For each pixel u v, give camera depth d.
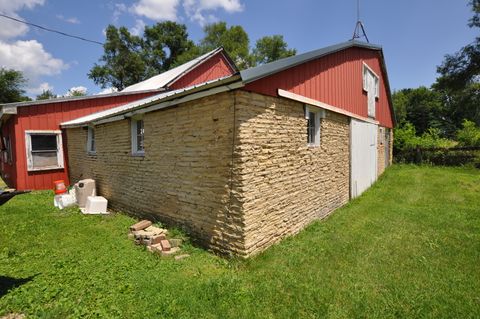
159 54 37.81
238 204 4.18
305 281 3.56
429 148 17.55
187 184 5.09
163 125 5.59
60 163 11.27
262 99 4.57
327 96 7.09
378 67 12.43
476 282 3.52
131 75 37.28
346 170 8.48
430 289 3.37
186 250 4.65
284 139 5.16
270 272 3.81
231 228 4.31
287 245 4.82
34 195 9.74
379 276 3.69
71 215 7.05
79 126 9.66
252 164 4.30
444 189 9.66
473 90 27.78
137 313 2.90
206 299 3.14
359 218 6.64
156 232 5.05
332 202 7.38
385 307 3.02
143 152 6.56
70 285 3.47
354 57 9.23
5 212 7.29
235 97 4.14
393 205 7.77
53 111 11.11
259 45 38.56
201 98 4.70
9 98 33.28
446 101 45.19
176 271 3.90
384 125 14.20
